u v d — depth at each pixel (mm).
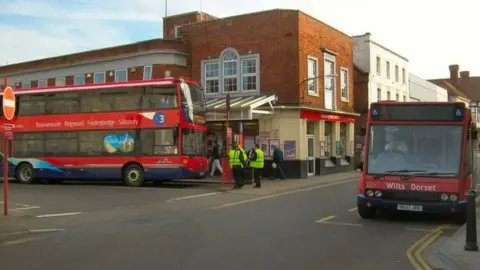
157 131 21484
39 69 36156
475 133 12008
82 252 8469
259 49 28078
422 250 8656
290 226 11156
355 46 39000
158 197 17484
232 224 11484
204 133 22656
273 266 7367
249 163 21688
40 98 23594
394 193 11367
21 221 11914
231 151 20578
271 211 13836
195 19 39469
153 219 12445
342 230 10633
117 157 21953
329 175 29703
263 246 8875
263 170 27281
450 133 11508
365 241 9406
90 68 33531
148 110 21688
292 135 27156
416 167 11430
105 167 22125
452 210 10961
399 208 11320
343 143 33406
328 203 15805
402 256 8141
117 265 7469
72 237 9984
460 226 11195
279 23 27547
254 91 28156
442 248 8531
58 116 23141
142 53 30609
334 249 8641
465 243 8734
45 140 23297
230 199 16922
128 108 22000
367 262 7672
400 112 11930
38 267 7402
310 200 16734
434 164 11344
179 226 11258
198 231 10531
